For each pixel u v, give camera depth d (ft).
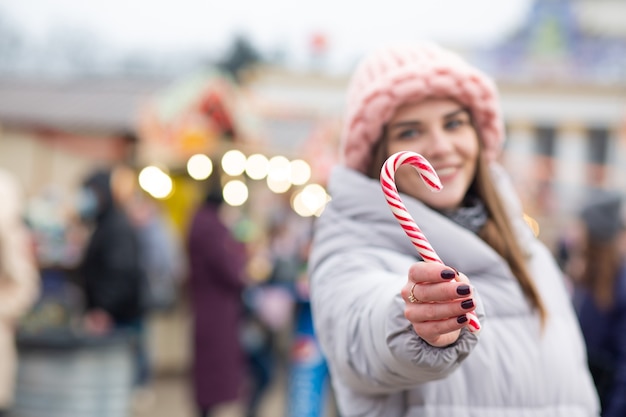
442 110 6.98
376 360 5.58
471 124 7.18
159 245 27.48
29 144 40.32
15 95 44.27
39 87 46.68
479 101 7.07
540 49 66.69
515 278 6.87
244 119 34.32
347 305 6.02
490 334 6.58
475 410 6.44
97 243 21.62
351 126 7.18
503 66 65.26
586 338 12.89
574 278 13.41
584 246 13.10
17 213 16.42
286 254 24.54
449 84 6.90
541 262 7.52
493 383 6.48
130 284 21.75
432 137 6.98
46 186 39.34
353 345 5.89
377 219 6.66
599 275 12.91
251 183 39.40
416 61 7.04
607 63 64.44
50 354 17.47
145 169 30.96
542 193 50.44
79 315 22.68
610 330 12.83
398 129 7.03
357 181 6.79
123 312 21.80
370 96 6.99
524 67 65.16
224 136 34.17
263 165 34.40
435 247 6.59
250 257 24.93
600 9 76.89
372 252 6.52
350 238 6.66
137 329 22.29
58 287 25.68
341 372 6.26
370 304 5.66
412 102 6.97
